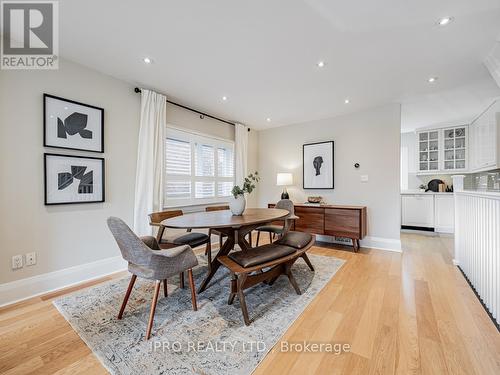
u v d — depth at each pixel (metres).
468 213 2.41
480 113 4.03
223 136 4.39
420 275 2.59
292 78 2.74
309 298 2.06
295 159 4.69
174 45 2.11
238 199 2.56
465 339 1.50
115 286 2.33
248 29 1.88
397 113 3.55
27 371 1.27
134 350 1.42
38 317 1.79
